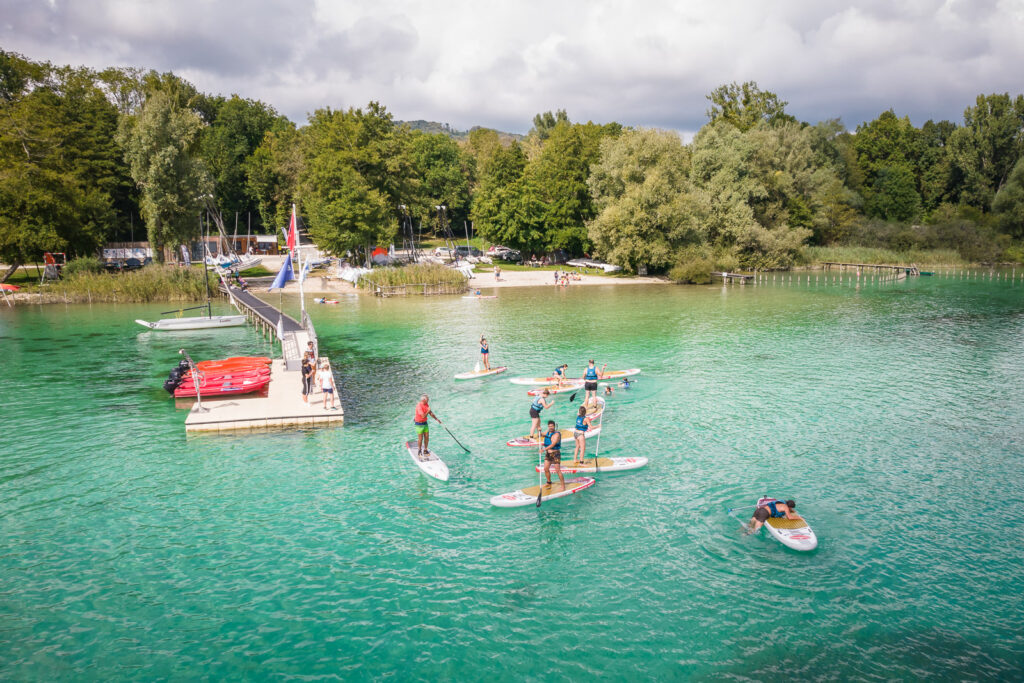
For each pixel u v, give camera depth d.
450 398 28.09
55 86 86.62
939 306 57.00
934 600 13.02
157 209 70.50
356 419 25.08
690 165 88.56
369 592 13.41
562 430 23.42
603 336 43.22
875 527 16.02
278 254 107.81
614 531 15.91
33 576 13.93
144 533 15.84
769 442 22.16
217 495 18.02
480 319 51.25
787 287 74.38
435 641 11.85
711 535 15.67
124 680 10.83
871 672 10.96
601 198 88.31
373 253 91.19
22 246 60.75
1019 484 18.55
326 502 17.61
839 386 29.64
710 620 12.42
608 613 12.66
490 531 15.96
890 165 120.06
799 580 13.75
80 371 33.16
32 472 19.59
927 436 22.67
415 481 19.00
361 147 81.50
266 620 12.48
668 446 21.83
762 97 123.44
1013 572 14.02
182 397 27.69
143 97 97.06
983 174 114.25
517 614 12.64
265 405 25.61
